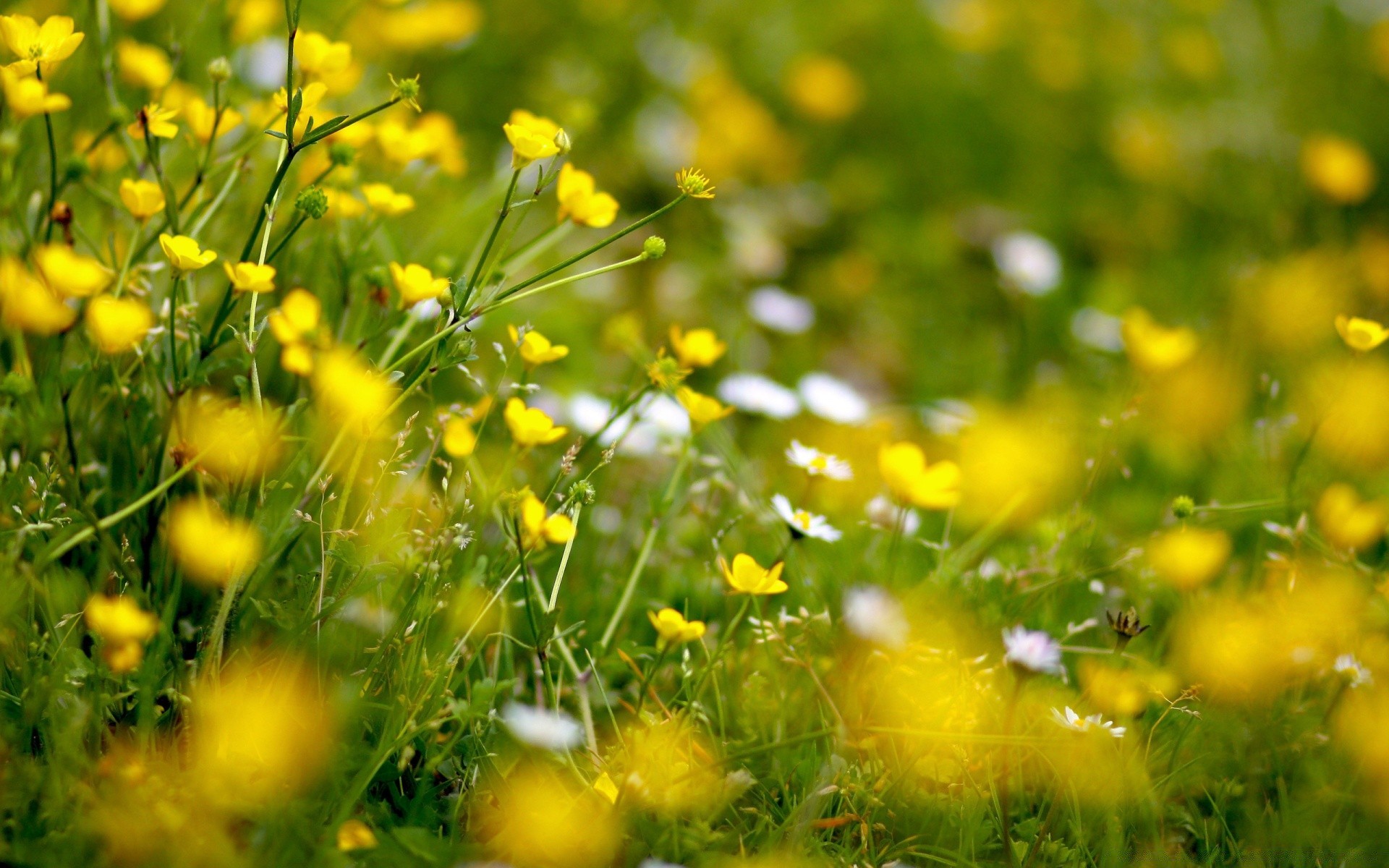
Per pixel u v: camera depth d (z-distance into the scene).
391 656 2.22
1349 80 3.45
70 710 2.18
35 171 2.31
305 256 2.33
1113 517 2.40
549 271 2.22
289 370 2.29
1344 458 2.41
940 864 2.22
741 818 2.22
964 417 2.48
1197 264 2.71
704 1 3.21
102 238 2.32
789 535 2.29
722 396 2.45
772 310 2.54
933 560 2.36
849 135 3.12
